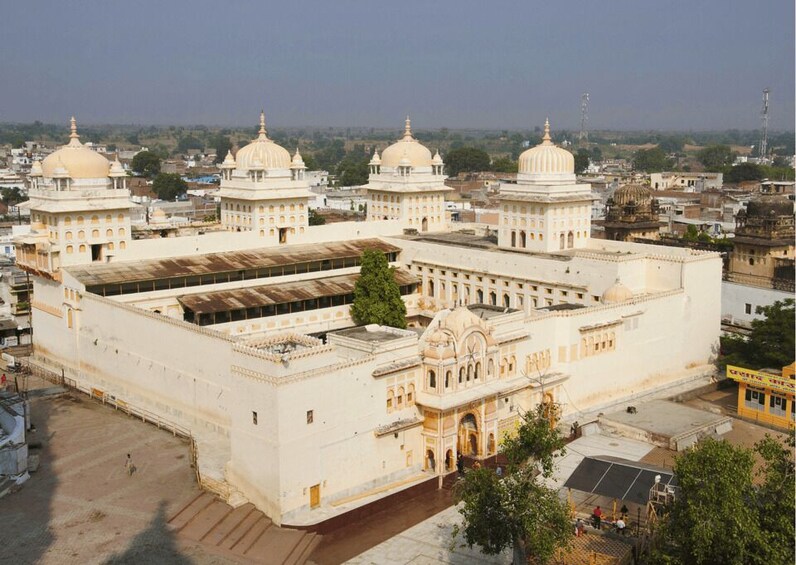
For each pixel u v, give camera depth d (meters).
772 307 99.56
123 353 89.75
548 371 86.81
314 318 107.12
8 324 114.31
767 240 126.62
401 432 73.06
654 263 101.81
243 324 101.31
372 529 65.62
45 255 98.19
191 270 100.75
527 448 62.06
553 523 55.09
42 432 79.44
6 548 57.84
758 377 88.56
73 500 65.06
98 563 56.38
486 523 54.50
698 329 102.81
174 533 60.88
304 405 64.94
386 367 71.50
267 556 59.59
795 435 58.47
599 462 67.62
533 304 106.25
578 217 112.56
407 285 118.12
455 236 125.44
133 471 70.38
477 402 76.12
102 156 102.62
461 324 75.00
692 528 50.53
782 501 50.81
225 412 76.62
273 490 64.12
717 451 52.50
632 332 94.19
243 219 117.06
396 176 129.00
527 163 111.69
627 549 60.44
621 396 94.06
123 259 101.38
